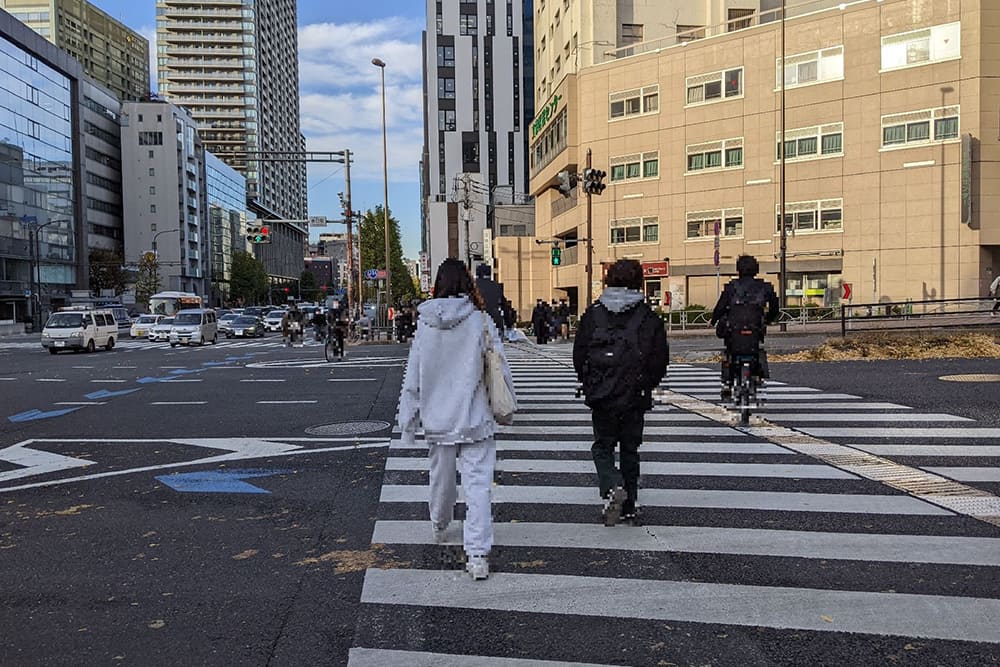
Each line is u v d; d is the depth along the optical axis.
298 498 5.52
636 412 4.49
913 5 30.84
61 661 3.01
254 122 165.75
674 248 37.31
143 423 9.39
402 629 3.25
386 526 4.75
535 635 3.17
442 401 3.77
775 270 34.16
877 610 3.34
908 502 5.05
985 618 3.24
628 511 4.67
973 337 15.87
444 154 73.06
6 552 4.42
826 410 8.91
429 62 73.00
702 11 41.06
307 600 3.60
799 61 33.62
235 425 9.02
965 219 29.50
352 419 9.25
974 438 7.16
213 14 162.75
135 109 100.19
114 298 75.44
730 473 5.97
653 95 37.81
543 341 26.69
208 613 3.46
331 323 20.47
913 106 30.92
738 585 3.67
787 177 34.09
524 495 5.46
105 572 4.04
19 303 64.44
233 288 118.44
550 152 46.09
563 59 46.00
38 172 67.88
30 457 7.36
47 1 114.88
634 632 3.18
